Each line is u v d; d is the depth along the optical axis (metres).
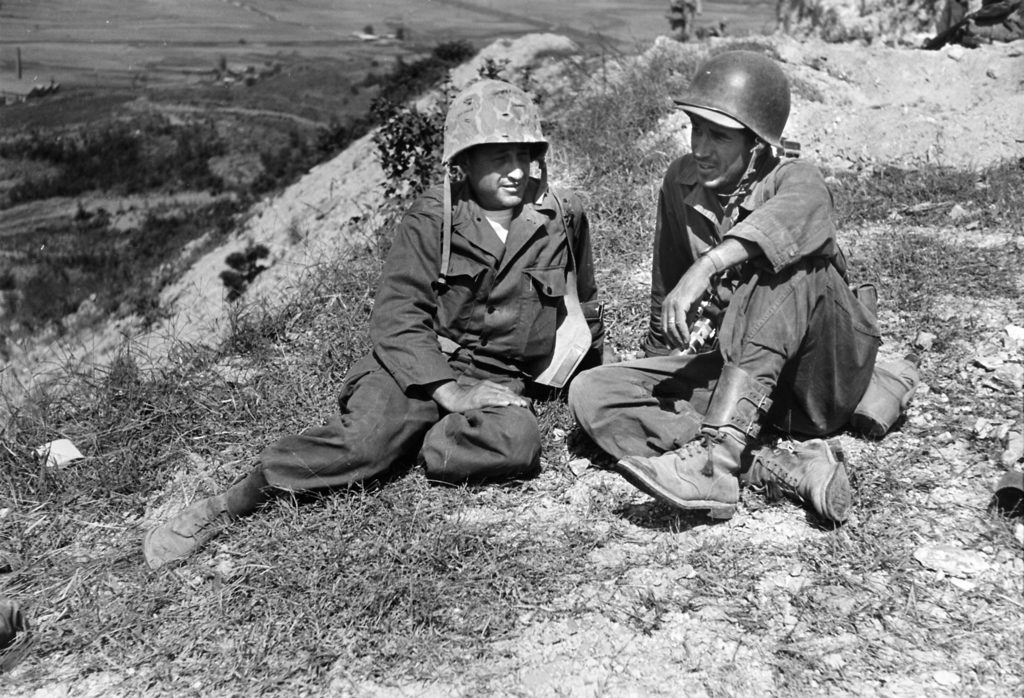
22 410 5.05
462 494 3.96
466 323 4.19
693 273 3.53
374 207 10.41
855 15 11.46
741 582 3.46
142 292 19.66
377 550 3.66
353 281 5.93
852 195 6.95
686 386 3.98
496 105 3.95
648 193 6.91
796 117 8.48
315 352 5.24
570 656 3.23
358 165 15.69
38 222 39.16
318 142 32.53
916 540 3.60
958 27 9.93
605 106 8.41
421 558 3.62
